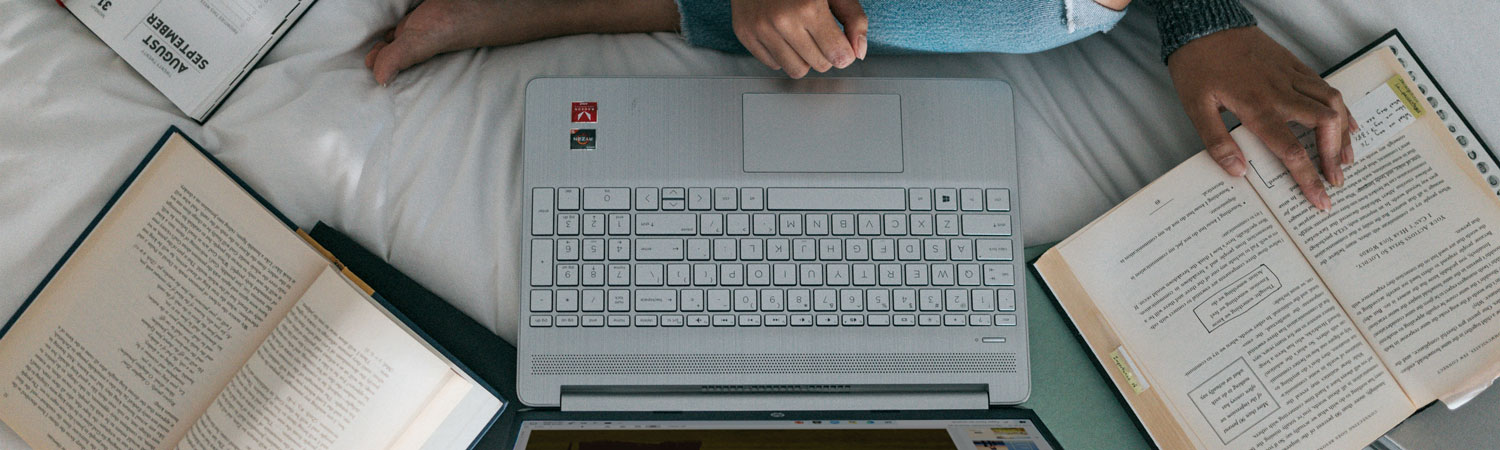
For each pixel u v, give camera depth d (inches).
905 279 25.9
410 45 27.5
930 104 26.7
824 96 26.6
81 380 24.6
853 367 25.5
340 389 24.5
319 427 24.4
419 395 24.7
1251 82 25.9
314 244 25.6
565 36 29.7
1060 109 28.9
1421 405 24.4
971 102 26.8
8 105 25.4
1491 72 26.4
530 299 25.2
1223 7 26.7
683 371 25.2
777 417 24.9
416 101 27.6
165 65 26.3
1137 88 29.1
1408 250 25.3
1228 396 24.9
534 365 25.0
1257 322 25.2
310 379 24.5
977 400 25.5
